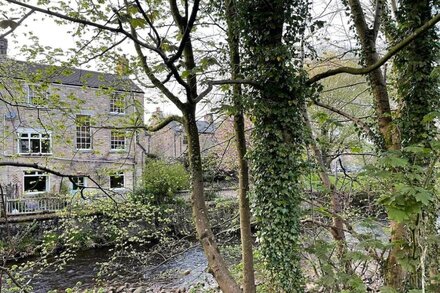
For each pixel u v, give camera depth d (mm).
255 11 5488
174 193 14242
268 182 5664
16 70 4926
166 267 9117
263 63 5402
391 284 3582
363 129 5340
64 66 4582
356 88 10109
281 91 5461
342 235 5215
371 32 5285
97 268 10312
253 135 5859
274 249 5539
